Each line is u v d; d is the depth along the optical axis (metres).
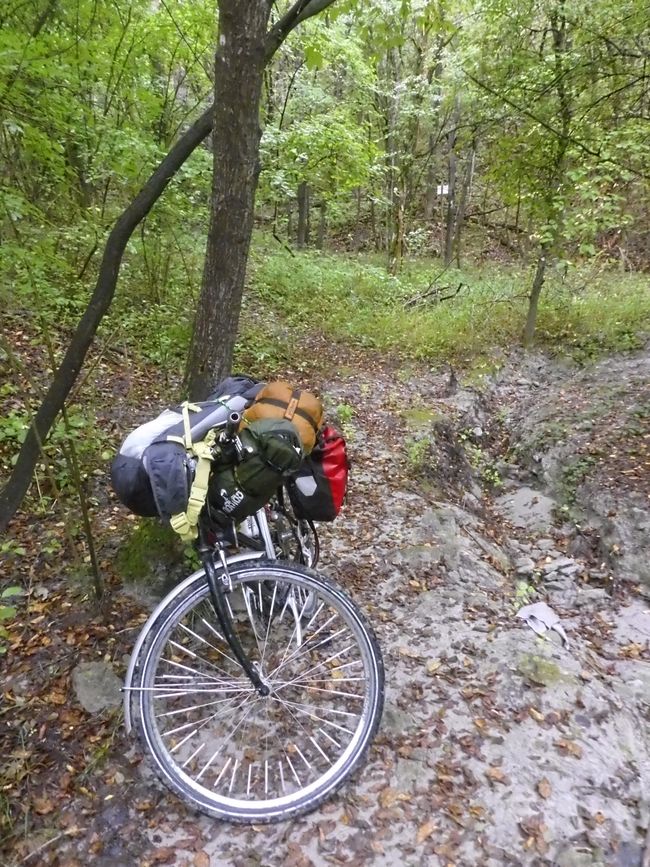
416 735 2.45
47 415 2.91
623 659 3.12
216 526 2.21
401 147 12.83
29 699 2.52
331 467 2.33
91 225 5.04
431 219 16.14
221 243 2.97
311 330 8.41
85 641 2.80
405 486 4.57
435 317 8.71
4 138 4.46
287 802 2.14
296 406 2.26
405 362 7.57
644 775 2.34
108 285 2.88
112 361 5.54
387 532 3.91
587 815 2.16
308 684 2.62
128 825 2.10
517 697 2.64
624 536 4.09
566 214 7.23
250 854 2.02
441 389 6.80
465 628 3.05
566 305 8.79
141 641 2.18
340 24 9.49
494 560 3.89
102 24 5.52
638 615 3.49
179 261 7.14
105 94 5.79
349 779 2.26
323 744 2.43
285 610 2.64
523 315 8.77
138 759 2.30
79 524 3.59
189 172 5.80
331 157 8.41
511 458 5.75
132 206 2.86
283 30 2.74
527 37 7.61
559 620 3.33
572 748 2.42
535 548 4.30
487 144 8.84
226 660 2.69
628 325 8.34
